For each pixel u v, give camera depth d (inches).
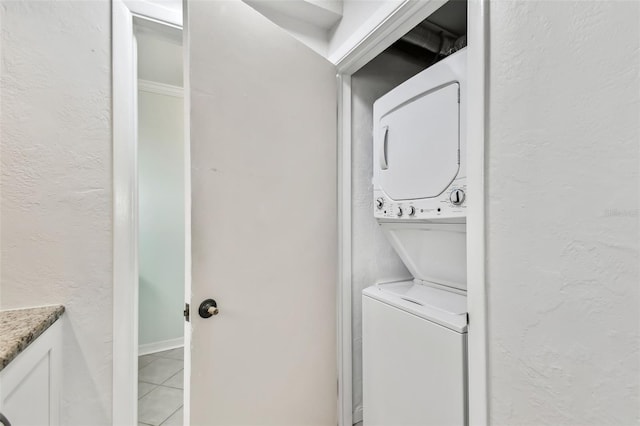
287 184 54.2
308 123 57.7
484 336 34.2
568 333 26.6
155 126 115.6
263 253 50.8
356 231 68.7
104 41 45.9
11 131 40.7
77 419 44.3
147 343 114.0
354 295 68.4
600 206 24.4
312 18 63.9
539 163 28.7
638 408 22.5
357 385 68.6
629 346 22.9
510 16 31.4
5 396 28.4
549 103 27.9
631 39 22.5
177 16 51.2
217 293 44.8
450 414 41.8
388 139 59.5
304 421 58.1
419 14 47.8
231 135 46.1
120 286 46.5
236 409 47.5
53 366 40.3
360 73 69.7
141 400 82.4
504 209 32.0
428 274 62.1
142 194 113.5
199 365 43.0
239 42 46.8
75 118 44.1
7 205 40.7
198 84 42.3
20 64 41.1
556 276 27.5
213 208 44.2
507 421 31.9
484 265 34.1
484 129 33.9
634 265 22.5
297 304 56.4
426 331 46.1
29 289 41.7
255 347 49.9
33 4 41.9
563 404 27.0
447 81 46.6
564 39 26.7
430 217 49.9
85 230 44.7
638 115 22.1
